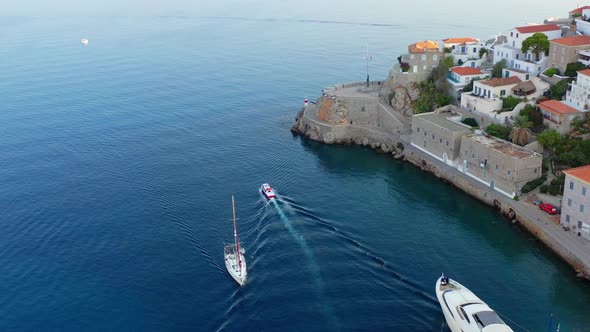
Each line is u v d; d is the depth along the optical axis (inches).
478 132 5438.0
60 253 4399.6
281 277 3941.9
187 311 3673.7
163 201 5182.1
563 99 5556.1
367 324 3469.5
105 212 5019.7
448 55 6993.1
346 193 5319.9
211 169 5905.5
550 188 4714.6
